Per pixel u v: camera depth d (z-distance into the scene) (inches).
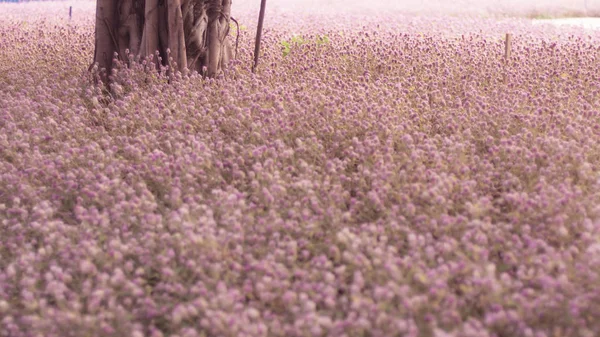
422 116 249.0
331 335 127.6
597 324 126.7
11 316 148.1
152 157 206.2
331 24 653.3
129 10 311.1
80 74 331.3
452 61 346.9
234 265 149.9
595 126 227.9
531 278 141.9
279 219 166.2
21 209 183.2
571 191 175.8
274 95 261.4
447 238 154.2
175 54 300.4
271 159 195.6
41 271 164.6
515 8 919.0
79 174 206.1
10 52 400.8
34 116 251.6
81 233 171.5
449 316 126.0
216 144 221.8
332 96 267.3
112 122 248.2
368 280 143.8
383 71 337.4
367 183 199.9
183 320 144.4
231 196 172.6
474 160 207.0
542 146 212.4
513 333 127.2
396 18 757.3
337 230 167.3
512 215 171.8
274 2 1021.2
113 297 142.6
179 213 174.7
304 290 140.7
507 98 268.5
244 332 127.0
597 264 137.9
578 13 905.5
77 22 665.6
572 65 335.3
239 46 396.5
